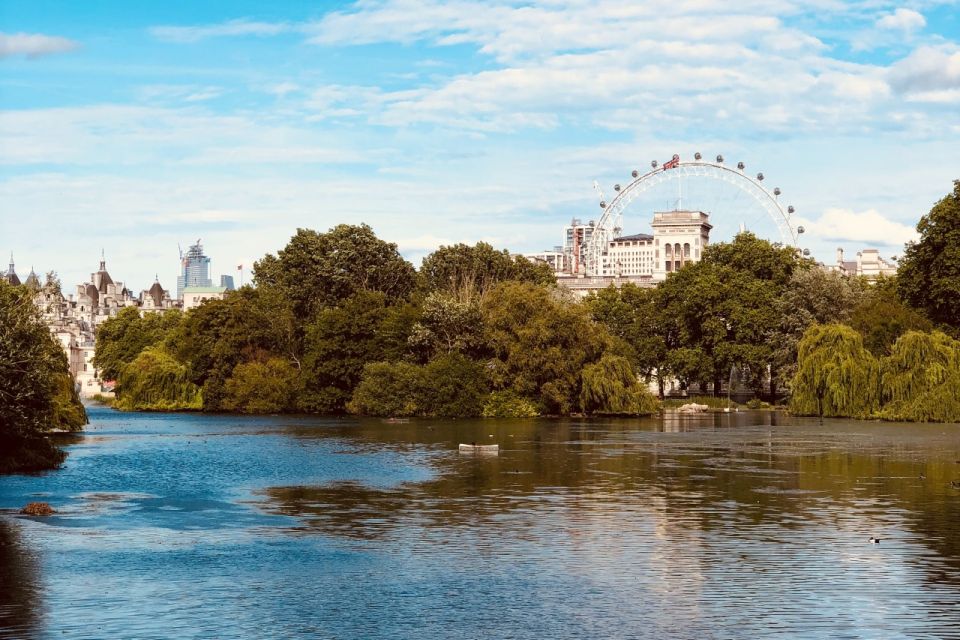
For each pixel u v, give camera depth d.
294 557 43.34
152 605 36.22
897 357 124.12
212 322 168.50
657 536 47.41
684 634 32.94
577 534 47.97
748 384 177.38
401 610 35.56
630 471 71.56
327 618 34.72
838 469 72.06
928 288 138.38
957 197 137.50
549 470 72.44
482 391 140.25
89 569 41.25
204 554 43.94
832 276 160.62
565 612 35.22
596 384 135.75
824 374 127.88
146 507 56.38
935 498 58.31
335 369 153.88
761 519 51.62
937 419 119.75
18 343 70.31
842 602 36.22
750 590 37.78
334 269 190.25
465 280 183.88
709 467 73.75
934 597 36.75
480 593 37.59
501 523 50.91
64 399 112.25
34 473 71.75
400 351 152.62
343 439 101.75
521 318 141.25
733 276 177.62
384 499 58.81
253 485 65.19
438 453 85.75
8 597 37.19
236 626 33.91
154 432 114.19
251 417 146.75
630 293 193.88
